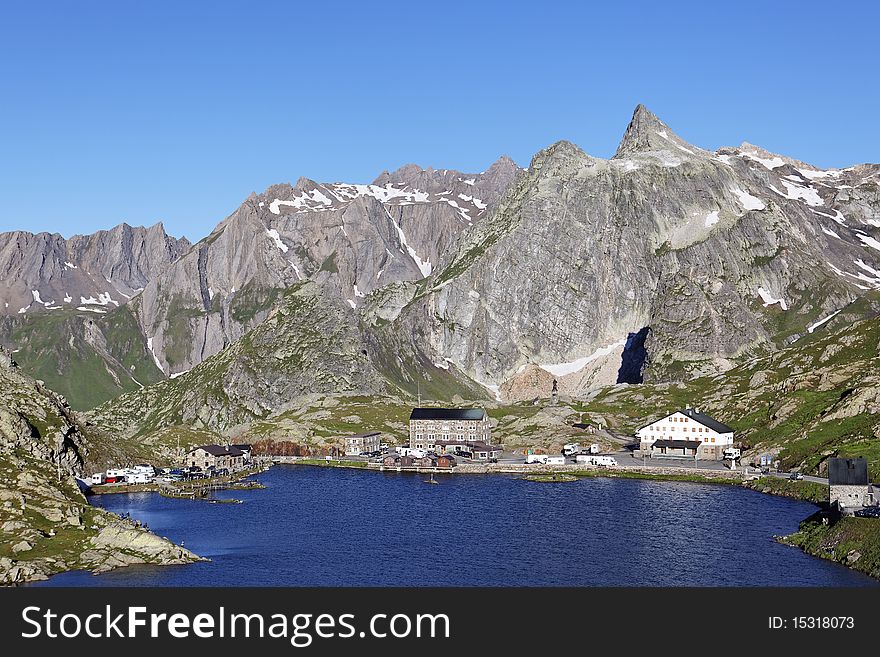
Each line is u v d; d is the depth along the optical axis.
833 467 158.00
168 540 156.00
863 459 158.38
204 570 137.25
